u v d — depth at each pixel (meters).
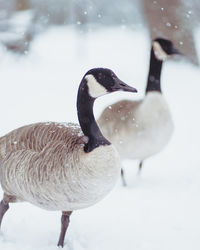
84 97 7.11
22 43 33.25
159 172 12.77
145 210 9.66
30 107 20.69
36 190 6.93
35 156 6.97
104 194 6.98
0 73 29.33
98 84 7.15
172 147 15.41
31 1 39.53
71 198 6.82
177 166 13.27
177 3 25.58
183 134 16.94
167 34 25.91
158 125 11.16
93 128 6.90
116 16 47.47
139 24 45.59
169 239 8.08
